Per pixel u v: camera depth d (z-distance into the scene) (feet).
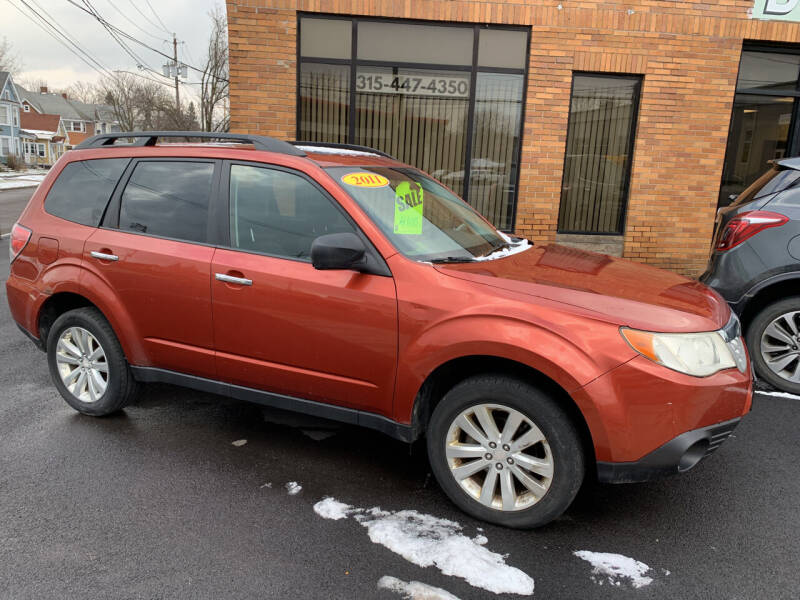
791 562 8.50
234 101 24.98
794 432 12.73
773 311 14.65
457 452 9.33
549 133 25.94
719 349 8.71
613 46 25.30
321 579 7.95
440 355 9.02
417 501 9.95
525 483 8.94
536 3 24.84
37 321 12.83
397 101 26.07
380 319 9.44
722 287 15.03
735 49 25.66
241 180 10.92
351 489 10.28
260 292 10.25
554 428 8.54
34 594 7.55
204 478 10.51
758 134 27.66
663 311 8.73
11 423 12.53
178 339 11.30
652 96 25.90
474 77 25.80
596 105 26.63
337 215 10.12
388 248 9.66
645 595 7.77
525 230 26.81
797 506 9.98
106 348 12.10
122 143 12.79
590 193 27.61
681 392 8.16
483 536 8.98
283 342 10.24
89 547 8.51
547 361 8.33
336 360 9.90
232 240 10.77
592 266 10.79
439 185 13.26
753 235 14.60
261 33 24.53
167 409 13.55
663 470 8.34
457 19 24.94
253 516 9.37
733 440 12.35
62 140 245.65
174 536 8.80
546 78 25.45
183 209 11.31
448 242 10.81
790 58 26.91
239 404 13.98
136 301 11.48
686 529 9.29
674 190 26.84
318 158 11.06
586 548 8.74
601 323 8.38
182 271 10.91
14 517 9.19
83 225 12.22
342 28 25.17
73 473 10.56
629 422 8.21
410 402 9.46
